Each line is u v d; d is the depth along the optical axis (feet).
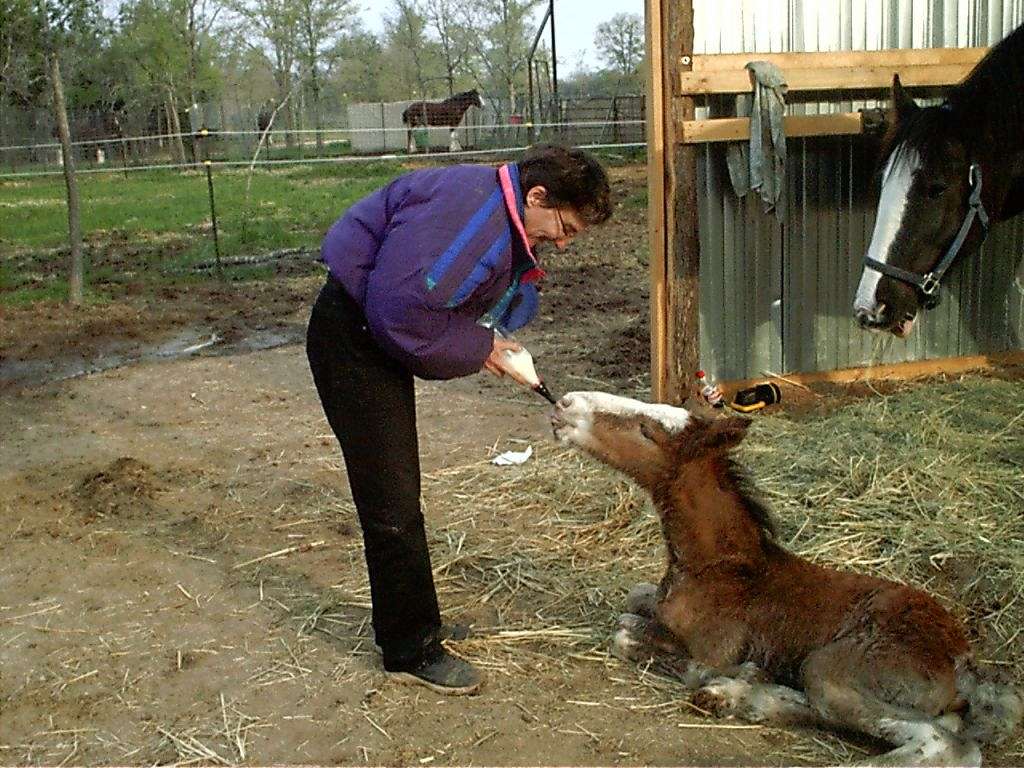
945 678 9.45
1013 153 17.93
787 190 20.76
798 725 10.27
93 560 14.84
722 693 10.49
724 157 20.13
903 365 22.31
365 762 10.04
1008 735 9.76
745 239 20.68
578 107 105.50
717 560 10.89
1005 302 22.81
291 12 147.43
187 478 17.92
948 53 20.65
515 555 14.51
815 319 21.61
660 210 19.53
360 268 10.02
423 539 11.02
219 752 10.26
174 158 110.11
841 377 21.95
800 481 16.02
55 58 33.24
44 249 45.85
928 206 17.35
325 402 10.63
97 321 30.68
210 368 25.25
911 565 13.51
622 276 36.52
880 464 16.20
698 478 10.88
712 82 18.95
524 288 11.01
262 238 48.24
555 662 11.79
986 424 18.33
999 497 15.20
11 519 16.28
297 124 148.77
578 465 17.51
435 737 10.41
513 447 18.92
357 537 15.49
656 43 18.89
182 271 39.58
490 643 12.21
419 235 9.53
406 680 11.39
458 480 17.40
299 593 13.74
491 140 119.14
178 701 11.22
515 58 156.87
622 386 22.41
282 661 11.98
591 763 9.91
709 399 19.04
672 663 11.38
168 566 14.62
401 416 10.54
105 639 12.61
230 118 156.66
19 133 101.76
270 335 29.01
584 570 14.05
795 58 19.58
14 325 30.09
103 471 17.75
